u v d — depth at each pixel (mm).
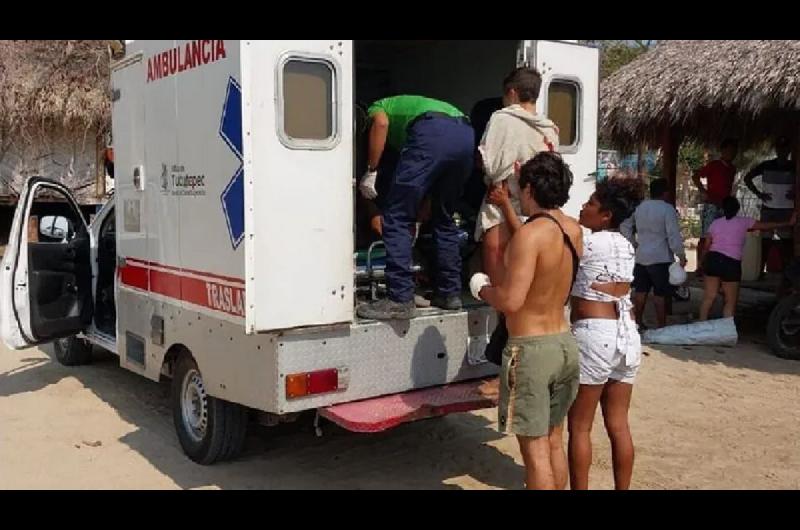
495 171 4609
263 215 4246
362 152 5723
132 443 5688
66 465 5258
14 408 6484
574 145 5641
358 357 4555
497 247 4645
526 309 3895
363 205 5668
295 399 4355
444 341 4871
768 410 6602
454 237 4953
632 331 4320
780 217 10555
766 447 5738
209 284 4750
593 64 5676
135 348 5941
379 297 5121
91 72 13383
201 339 4922
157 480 5008
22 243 6520
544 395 3895
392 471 5211
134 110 5629
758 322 10172
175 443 5691
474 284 4051
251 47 4168
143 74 5457
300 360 4371
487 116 5891
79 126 13516
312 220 4371
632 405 6703
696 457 5535
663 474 5211
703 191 10969
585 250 4281
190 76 4805
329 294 4438
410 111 4965
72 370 7684
